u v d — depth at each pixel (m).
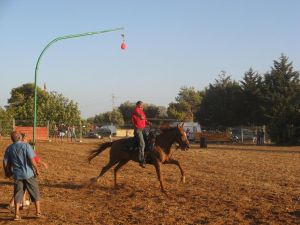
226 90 82.38
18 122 51.78
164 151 14.57
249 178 17.59
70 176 18.09
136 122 14.81
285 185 15.74
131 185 15.63
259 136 51.16
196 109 92.12
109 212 11.52
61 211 11.62
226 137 54.59
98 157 26.92
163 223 10.20
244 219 10.55
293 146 45.25
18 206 10.48
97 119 122.50
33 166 10.52
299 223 10.04
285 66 76.19
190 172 19.56
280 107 70.56
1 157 25.52
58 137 52.78
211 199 12.98
